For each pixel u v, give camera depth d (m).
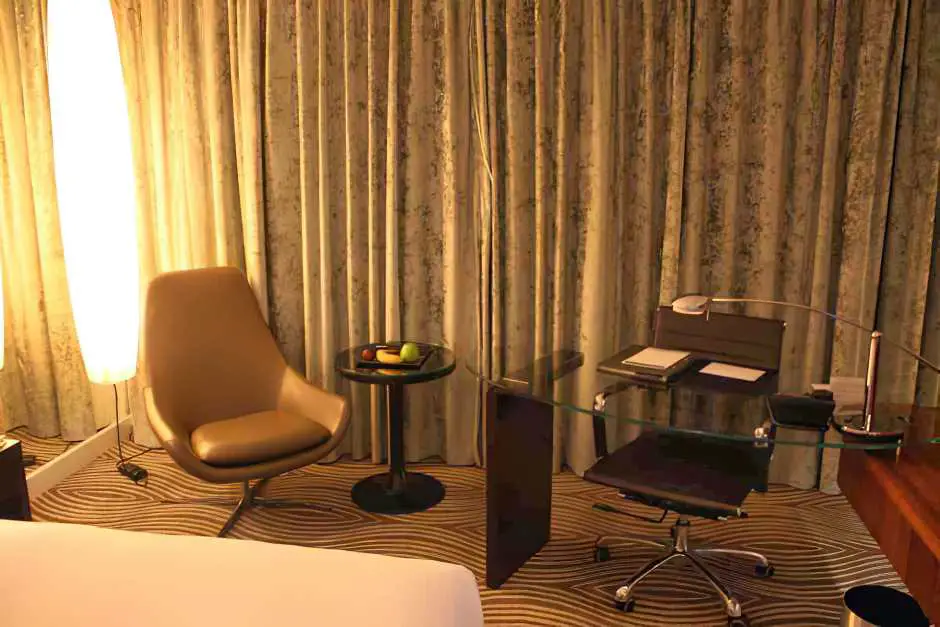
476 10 3.35
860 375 3.19
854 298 3.25
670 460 2.59
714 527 3.14
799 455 3.47
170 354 3.19
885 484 2.05
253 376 3.38
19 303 3.69
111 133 3.25
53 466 3.49
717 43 3.27
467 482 3.58
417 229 3.57
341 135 3.57
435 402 3.81
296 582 1.65
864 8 3.09
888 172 3.16
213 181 3.63
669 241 3.38
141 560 1.72
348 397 3.78
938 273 3.27
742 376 2.49
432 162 3.54
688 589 2.68
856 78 3.15
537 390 2.37
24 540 1.80
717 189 3.38
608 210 3.38
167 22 3.54
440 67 3.45
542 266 3.50
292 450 2.96
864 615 2.17
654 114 3.35
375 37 3.42
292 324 3.71
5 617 1.54
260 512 3.25
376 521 3.19
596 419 2.58
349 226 3.57
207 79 3.52
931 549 1.76
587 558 2.90
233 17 3.47
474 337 3.67
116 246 3.34
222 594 1.60
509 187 3.47
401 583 1.65
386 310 3.64
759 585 2.71
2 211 3.59
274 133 3.53
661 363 2.54
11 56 3.47
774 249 3.32
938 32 3.08
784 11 3.14
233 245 3.69
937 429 2.06
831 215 3.25
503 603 2.60
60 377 3.74
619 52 3.30
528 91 3.41
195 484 3.51
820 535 3.07
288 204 3.61
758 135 3.30
